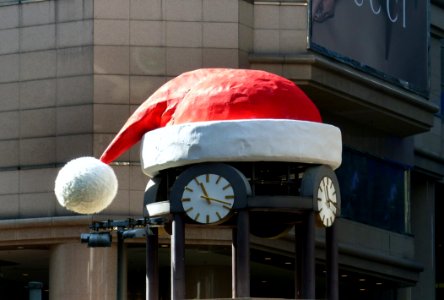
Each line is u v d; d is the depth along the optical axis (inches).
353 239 2827.3
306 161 1593.3
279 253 2623.0
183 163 1588.3
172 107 1646.2
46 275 2974.9
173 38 2464.3
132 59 2453.2
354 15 2677.2
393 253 2977.4
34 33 2497.5
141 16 2460.6
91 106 2443.4
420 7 2910.9
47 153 2468.0
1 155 2497.5
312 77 2527.1
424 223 3294.8
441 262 3518.7
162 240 2417.6
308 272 1582.2
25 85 2496.3
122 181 2413.9
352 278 3031.5
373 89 2711.6
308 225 1585.9
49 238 2439.7
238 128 1569.9
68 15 2476.6
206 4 2476.6
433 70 3275.1
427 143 3240.7
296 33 2532.0
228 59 2474.2
